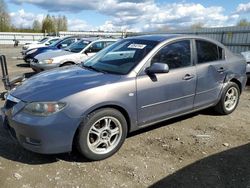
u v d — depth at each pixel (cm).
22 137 360
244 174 355
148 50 441
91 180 340
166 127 507
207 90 514
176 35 496
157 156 400
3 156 392
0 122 509
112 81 392
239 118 564
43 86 382
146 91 417
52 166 369
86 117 366
